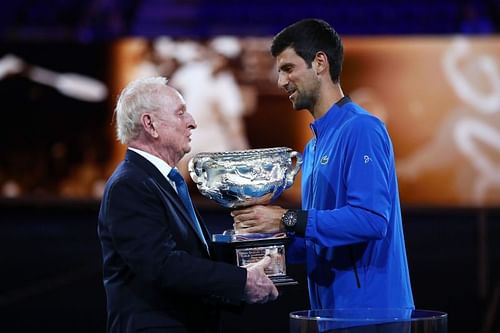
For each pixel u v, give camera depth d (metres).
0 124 20.80
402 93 20.61
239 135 20.38
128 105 8.56
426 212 20.44
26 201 20.62
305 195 9.18
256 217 8.43
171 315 8.20
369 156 8.27
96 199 20.66
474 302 19.97
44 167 20.77
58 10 25.47
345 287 8.59
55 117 20.83
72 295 20.34
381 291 8.53
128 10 25.83
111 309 8.36
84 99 20.80
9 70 20.77
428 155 20.56
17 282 20.31
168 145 8.57
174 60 20.58
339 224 8.12
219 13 26.11
